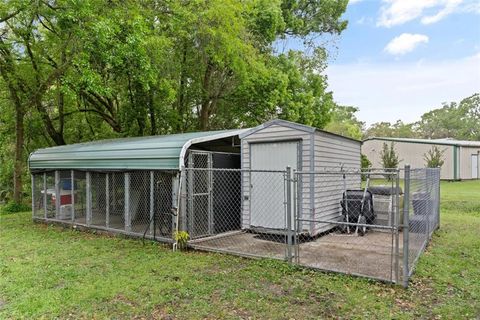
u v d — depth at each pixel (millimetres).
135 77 10578
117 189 8344
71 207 9359
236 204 8414
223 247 6539
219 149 8711
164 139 7637
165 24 11555
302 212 7316
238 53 12734
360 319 3605
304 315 3721
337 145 8414
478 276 4863
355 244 6734
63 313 3857
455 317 3619
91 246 6945
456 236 7391
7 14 10594
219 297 4238
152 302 4102
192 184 7105
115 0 9773
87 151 8820
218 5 11320
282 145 7695
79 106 15594
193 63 14266
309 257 5758
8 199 17312
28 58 12875
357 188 9359
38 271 5297
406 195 4430
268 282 4727
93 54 9672
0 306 4051
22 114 13336
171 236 7109
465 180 22984
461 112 55562
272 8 15258
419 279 4727
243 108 16422
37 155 10422
